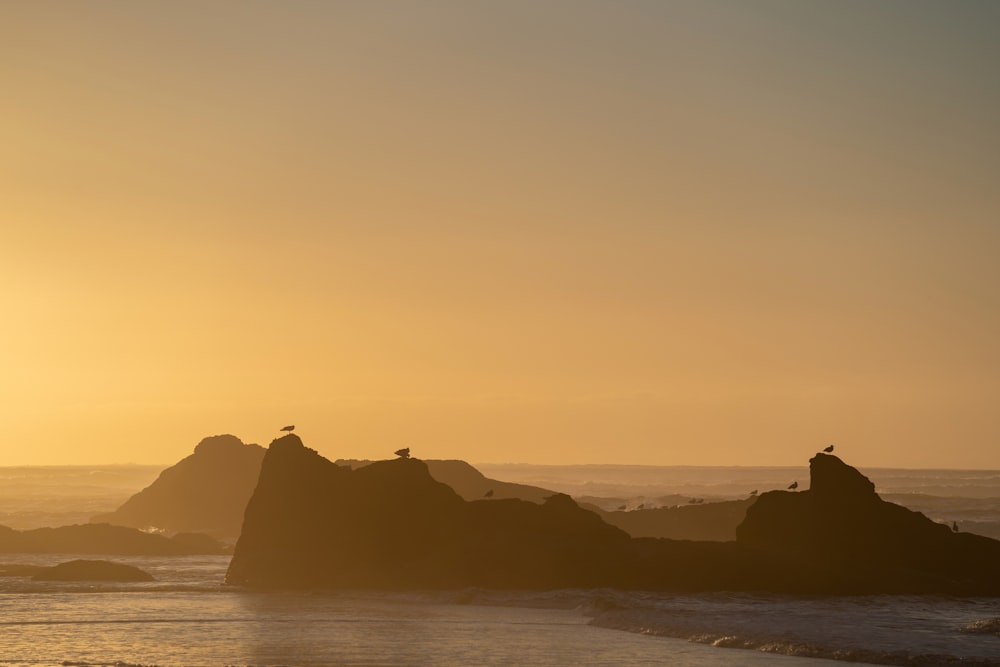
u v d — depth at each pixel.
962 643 73.12
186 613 90.75
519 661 68.69
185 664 67.50
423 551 115.38
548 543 110.81
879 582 103.38
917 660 67.06
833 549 113.81
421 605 97.44
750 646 73.62
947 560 111.56
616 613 87.94
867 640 74.38
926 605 94.50
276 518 117.19
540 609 94.69
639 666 66.88
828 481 116.62
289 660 68.94
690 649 73.38
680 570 106.25
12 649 72.88
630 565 107.31
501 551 109.75
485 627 83.38
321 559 113.44
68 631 80.69
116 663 67.69
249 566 113.56
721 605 93.69
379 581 110.56
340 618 88.12
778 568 105.69
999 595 102.62
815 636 76.19
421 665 67.25
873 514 114.94
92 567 117.88
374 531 116.12
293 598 102.06
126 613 90.44
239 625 83.94
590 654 71.06
